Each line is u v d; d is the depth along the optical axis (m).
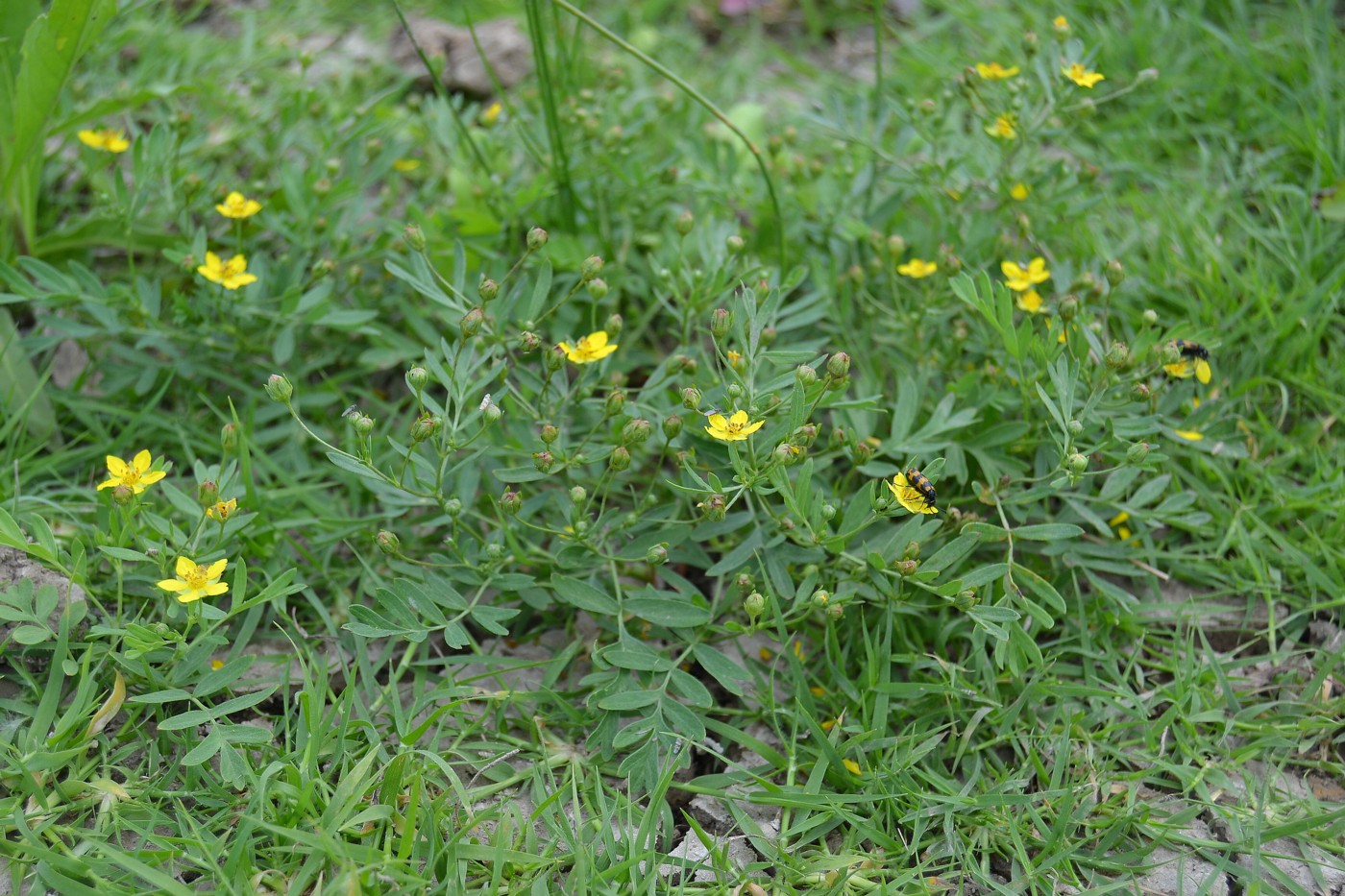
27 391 2.91
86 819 2.18
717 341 2.46
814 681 2.56
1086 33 4.07
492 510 2.81
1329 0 4.00
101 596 2.51
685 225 2.78
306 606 2.66
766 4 4.61
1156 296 3.31
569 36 4.20
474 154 3.47
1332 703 2.51
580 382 2.62
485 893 2.06
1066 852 2.19
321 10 4.50
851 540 2.63
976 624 2.44
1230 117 3.88
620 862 2.10
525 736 2.47
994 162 3.60
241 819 2.10
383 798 2.16
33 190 3.13
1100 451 2.65
